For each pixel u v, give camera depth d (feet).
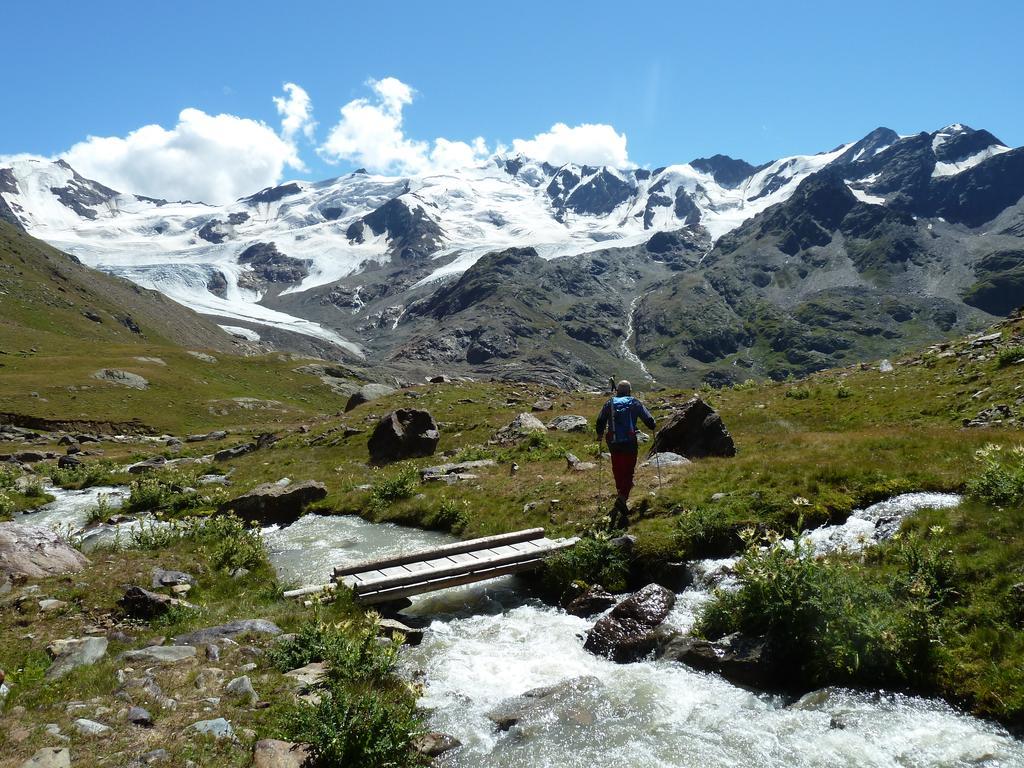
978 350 102.22
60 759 23.04
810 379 126.82
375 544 63.98
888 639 30.22
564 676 34.71
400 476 80.69
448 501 69.87
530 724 29.40
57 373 335.88
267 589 48.47
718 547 47.06
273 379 456.04
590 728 29.07
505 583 51.52
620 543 48.88
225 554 54.60
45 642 35.45
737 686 32.45
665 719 29.63
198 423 309.22
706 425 71.05
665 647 36.32
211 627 38.40
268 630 37.91
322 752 24.72
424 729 27.58
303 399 435.53
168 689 29.86
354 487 86.89
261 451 140.15
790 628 32.99
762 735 27.84
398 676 33.60
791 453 64.18
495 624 42.86
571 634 40.52
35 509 97.25
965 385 88.94
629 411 55.11
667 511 53.47
